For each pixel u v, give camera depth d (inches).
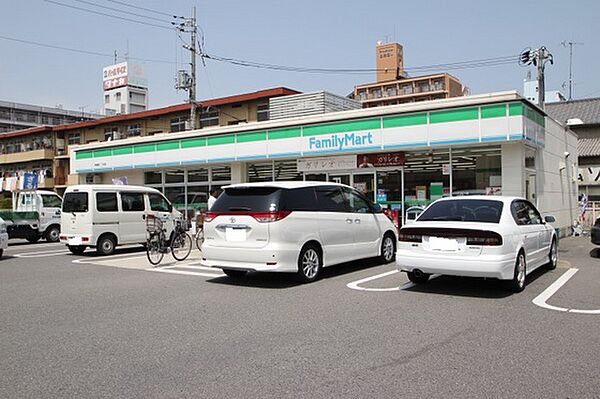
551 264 392.8
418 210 588.4
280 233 325.1
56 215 741.9
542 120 590.6
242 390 156.2
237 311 261.7
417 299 286.7
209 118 1237.7
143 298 298.4
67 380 165.9
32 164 1802.4
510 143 528.7
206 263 350.3
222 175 772.0
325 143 621.0
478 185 552.1
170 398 150.9
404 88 3154.5
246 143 693.3
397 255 314.8
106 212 538.6
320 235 353.7
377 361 181.6
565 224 740.0
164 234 471.2
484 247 285.1
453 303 275.7
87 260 491.2
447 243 295.4
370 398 149.4
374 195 623.5
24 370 175.6
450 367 175.0
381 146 577.0
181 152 769.6
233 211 339.3
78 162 935.0
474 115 517.7
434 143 542.0
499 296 294.0
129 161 844.0
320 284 338.0
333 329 224.4
